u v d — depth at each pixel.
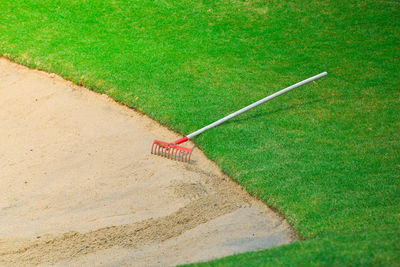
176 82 49.59
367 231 27.86
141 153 40.66
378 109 44.16
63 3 64.00
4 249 30.86
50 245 31.14
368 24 60.06
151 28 59.72
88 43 56.59
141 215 33.59
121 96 47.53
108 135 43.12
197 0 65.38
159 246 30.56
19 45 56.19
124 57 53.88
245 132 41.69
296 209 32.44
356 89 47.62
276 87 48.44
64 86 50.47
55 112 46.69
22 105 47.94
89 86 49.62
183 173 37.88
